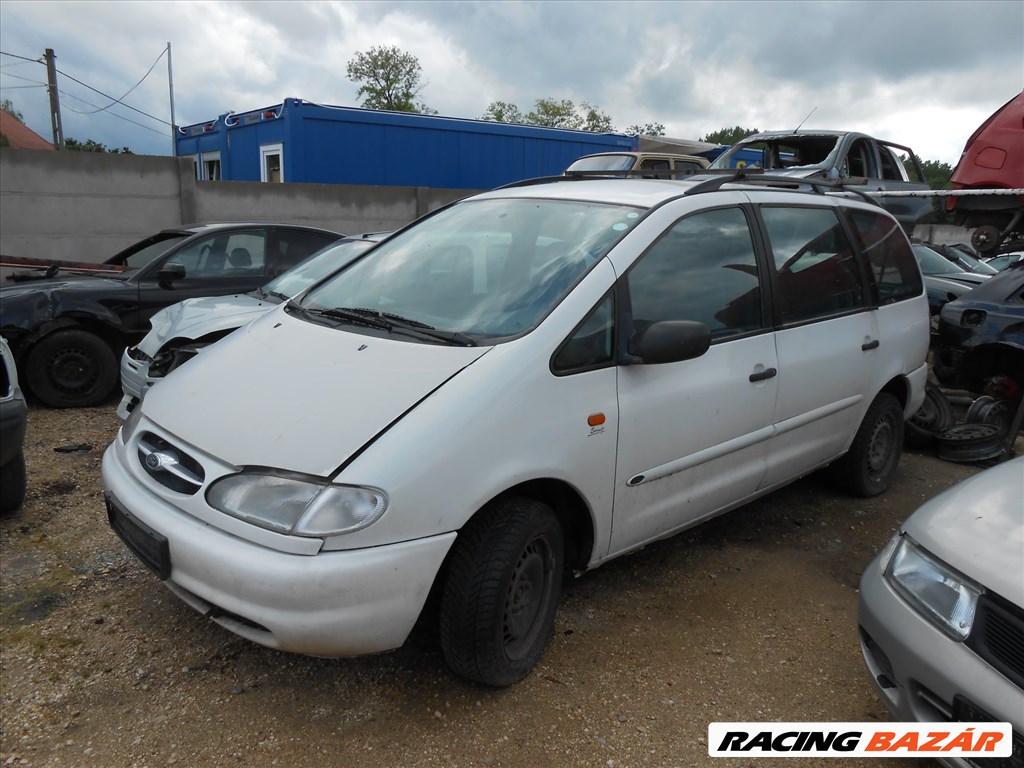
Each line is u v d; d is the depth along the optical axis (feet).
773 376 11.99
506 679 9.10
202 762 8.04
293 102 39.99
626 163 38.17
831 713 9.27
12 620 10.38
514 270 10.50
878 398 15.25
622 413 9.72
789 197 13.29
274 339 10.30
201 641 10.09
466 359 8.82
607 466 9.68
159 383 10.38
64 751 8.12
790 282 12.70
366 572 7.55
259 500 7.80
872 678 8.29
